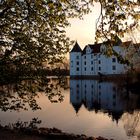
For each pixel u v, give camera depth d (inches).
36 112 923.4
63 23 423.2
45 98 1387.8
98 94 1678.2
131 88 1834.4
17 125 641.6
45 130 567.2
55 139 499.5
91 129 700.0
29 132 534.0
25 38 413.7
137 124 776.9
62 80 439.2
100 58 3838.6
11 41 412.8
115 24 266.1
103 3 259.6
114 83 2477.9
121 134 648.4
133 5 256.8
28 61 414.6
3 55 412.5
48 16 390.3
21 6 394.6
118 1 255.1
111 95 1599.4
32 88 424.8
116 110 1045.2
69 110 1029.8
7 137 493.7
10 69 408.5
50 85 433.1
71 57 4301.2
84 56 4190.5
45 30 426.6
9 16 410.3
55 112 963.3
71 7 372.5
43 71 428.5
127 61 286.4
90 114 950.4
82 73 4220.0
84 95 1642.5
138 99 1376.7
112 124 773.9
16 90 419.2
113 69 3602.4
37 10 378.6
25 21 414.3
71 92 1839.3
